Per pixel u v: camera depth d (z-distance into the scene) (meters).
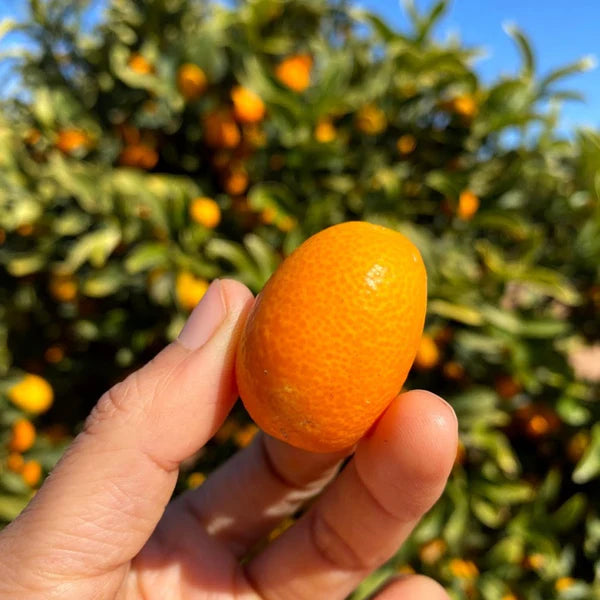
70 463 0.09
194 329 0.10
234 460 0.14
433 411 0.09
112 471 0.09
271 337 0.08
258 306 0.09
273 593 0.12
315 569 0.12
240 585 0.13
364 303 0.08
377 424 0.10
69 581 0.08
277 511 0.14
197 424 0.09
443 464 0.09
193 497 0.14
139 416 0.09
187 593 0.12
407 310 0.08
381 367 0.08
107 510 0.09
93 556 0.09
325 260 0.08
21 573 0.08
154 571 0.12
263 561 0.13
